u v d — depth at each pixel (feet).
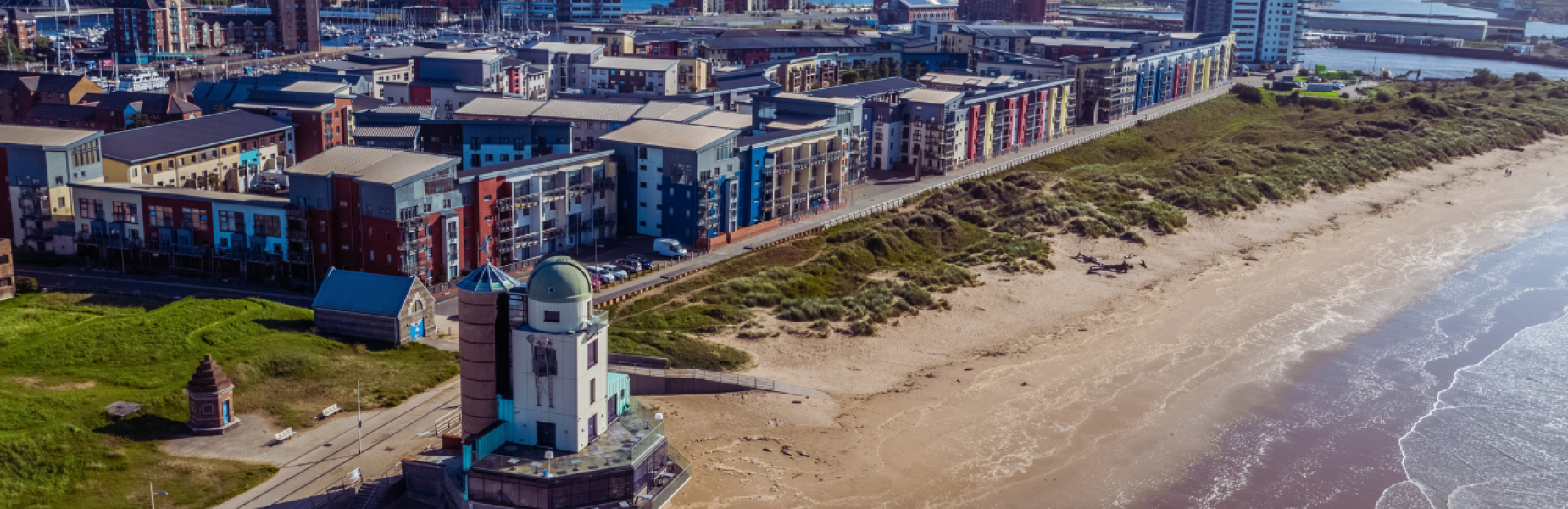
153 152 591.37
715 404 371.15
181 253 499.51
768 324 456.04
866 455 336.90
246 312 424.46
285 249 488.02
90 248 514.68
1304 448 348.79
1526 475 332.80
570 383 292.20
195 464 309.01
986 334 458.50
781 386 386.32
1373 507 312.29
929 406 376.48
